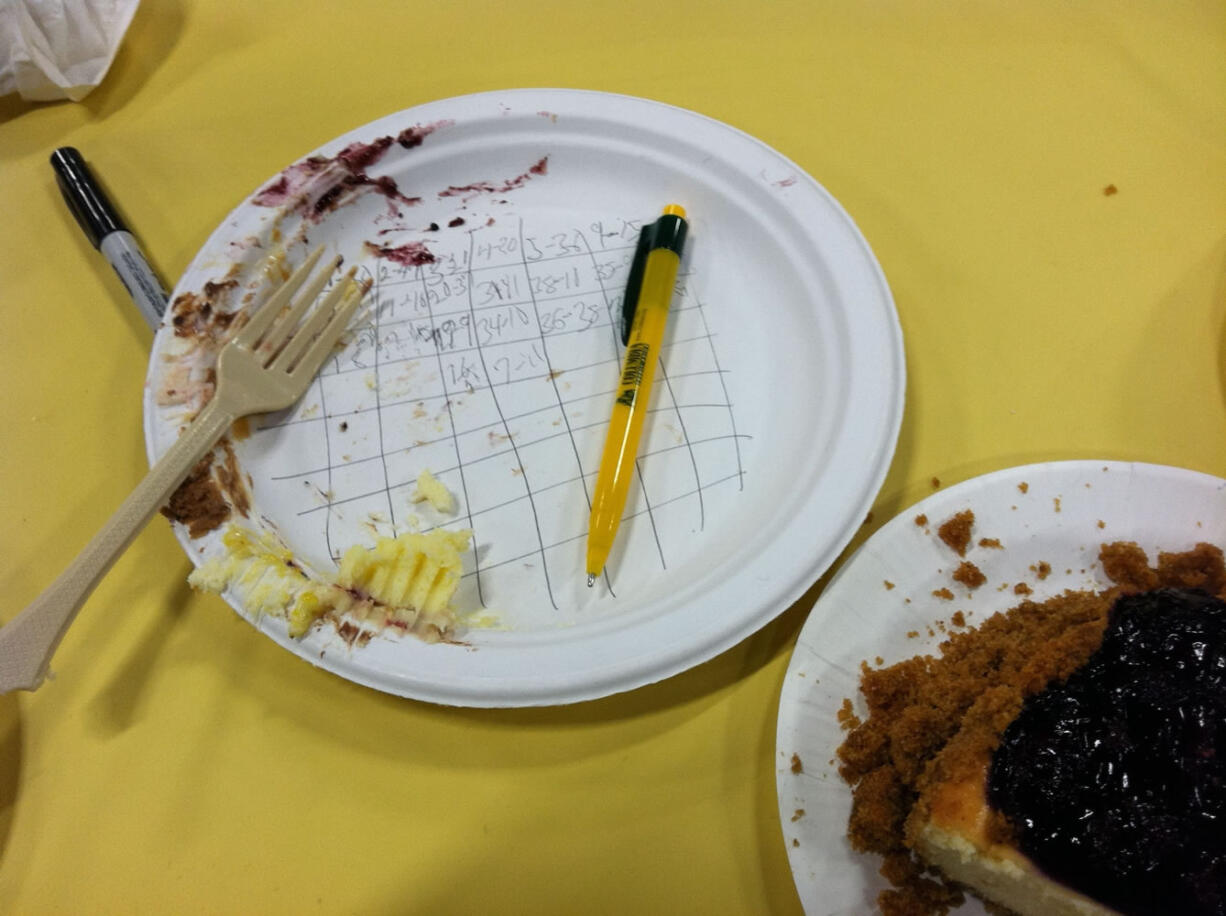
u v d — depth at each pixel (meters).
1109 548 0.51
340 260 0.65
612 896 0.45
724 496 0.56
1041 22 0.79
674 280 0.63
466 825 0.47
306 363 0.61
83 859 0.46
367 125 0.70
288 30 0.83
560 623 0.51
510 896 0.45
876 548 0.52
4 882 0.46
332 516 0.56
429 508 0.57
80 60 0.77
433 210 0.71
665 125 0.69
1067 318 0.64
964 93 0.76
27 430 0.61
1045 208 0.69
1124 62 0.76
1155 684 0.42
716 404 0.60
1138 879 0.38
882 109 0.75
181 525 0.52
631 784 0.48
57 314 0.67
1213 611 0.45
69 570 0.46
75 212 0.68
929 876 0.45
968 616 0.51
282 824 0.47
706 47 0.80
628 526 0.55
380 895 0.45
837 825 0.45
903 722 0.46
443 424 0.60
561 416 0.60
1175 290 0.64
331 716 0.50
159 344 0.59
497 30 0.83
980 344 0.63
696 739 0.49
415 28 0.83
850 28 0.80
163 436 0.55
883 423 0.52
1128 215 0.68
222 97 0.79
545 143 0.70
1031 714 0.44
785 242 0.63
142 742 0.49
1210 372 0.60
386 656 0.47
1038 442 0.59
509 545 0.55
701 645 0.45
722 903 0.45
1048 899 0.42
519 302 0.66
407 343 0.64
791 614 0.53
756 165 0.66
